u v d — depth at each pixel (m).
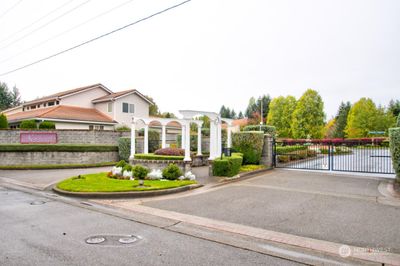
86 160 18.91
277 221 5.90
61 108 26.03
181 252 4.30
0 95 54.81
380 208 6.85
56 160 18.02
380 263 3.94
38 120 22.41
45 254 4.14
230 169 11.41
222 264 3.87
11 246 4.46
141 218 6.25
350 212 6.50
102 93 30.86
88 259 3.98
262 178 11.77
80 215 6.46
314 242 4.73
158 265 3.81
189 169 12.22
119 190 8.58
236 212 6.62
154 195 8.56
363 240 4.77
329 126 61.25
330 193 8.67
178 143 22.89
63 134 19.42
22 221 5.91
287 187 9.70
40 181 11.80
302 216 6.23
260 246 4.59
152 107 50.81
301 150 20.08
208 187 9.81
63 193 8.80
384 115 43.66
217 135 12.88
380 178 11.55
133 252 4.26
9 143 18.09
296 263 3.95
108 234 5.12
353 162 18.80
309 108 38.78
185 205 7.36
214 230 5.44
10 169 15.91
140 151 20.77
